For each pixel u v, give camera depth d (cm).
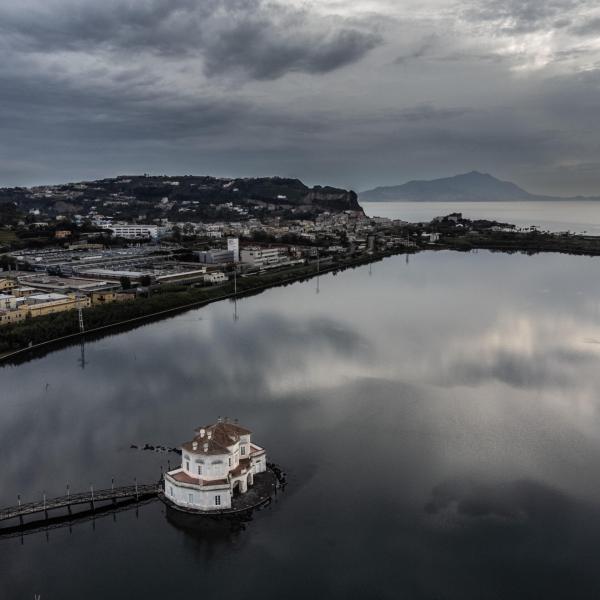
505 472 13938
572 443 15438
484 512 12344
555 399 18538
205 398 18775
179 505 12438
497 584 10306
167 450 15125
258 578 10456
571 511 12375
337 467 14138
